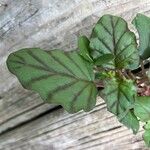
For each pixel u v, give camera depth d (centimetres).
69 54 11
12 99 15
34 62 10
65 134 16
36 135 16
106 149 17
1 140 17
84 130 16
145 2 13
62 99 10
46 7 13
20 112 16
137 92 12
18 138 17
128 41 12
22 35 13
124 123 12
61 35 13
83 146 17
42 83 10
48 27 13
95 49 11
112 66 12
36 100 15
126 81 12
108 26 12
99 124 16
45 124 16
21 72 10
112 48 12
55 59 11
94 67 12
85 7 13
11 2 13
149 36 12
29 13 13
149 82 12
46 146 17
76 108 11
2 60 14
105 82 12
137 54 12
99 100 15
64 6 13
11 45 14
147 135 13
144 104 12
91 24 13
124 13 13
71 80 11
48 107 15
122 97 11
